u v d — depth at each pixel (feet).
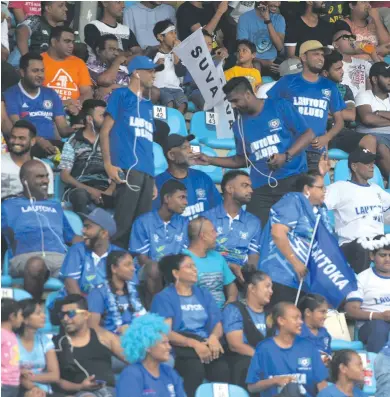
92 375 95.45
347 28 149.69
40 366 95.30
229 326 103.09
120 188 113.29
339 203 124.26
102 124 114.01
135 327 92.12
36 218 107.96
